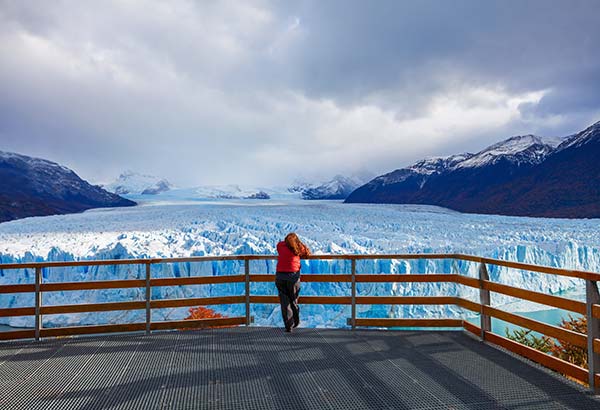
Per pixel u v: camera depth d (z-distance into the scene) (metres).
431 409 3.36
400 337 5.46
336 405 3.44
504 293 4.93
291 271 5.64
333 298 6.01
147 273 5.82
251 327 6.01
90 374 4.16
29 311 5.56
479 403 3.47
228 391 3.72
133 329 5.77
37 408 3.40
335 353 4.81
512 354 4.75
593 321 3.76
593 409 3.35
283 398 3.57
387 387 3.81
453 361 4.52
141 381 3.97
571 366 3.99
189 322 5.95
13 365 4.43
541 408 3.38
